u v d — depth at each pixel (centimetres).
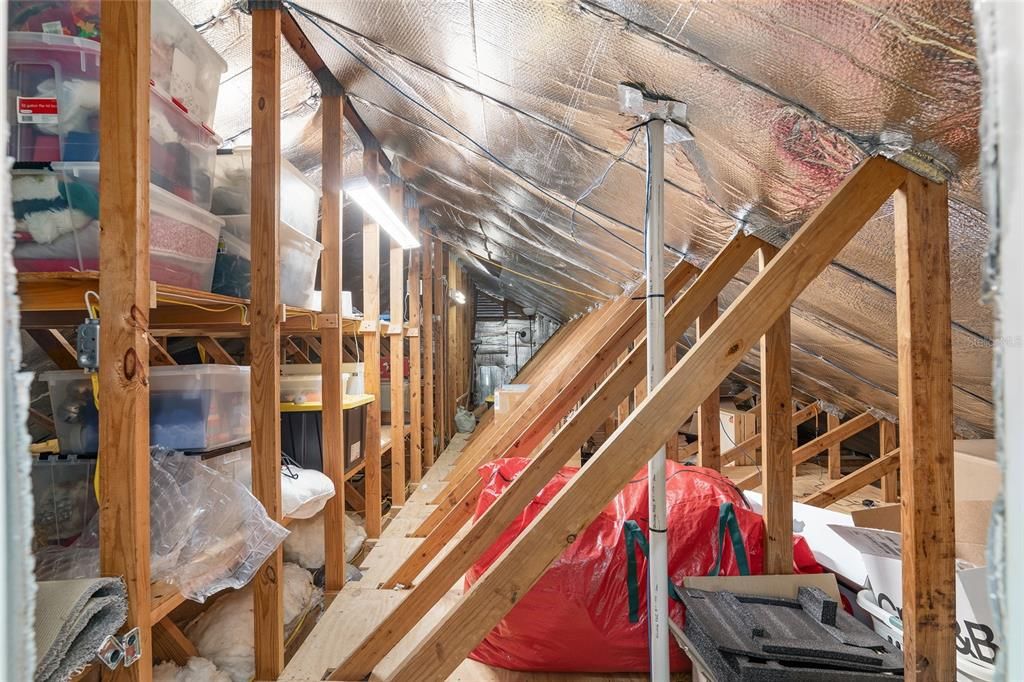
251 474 172
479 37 122
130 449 101
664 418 89
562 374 295
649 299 115
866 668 117
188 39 136
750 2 76
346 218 496
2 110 31
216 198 176
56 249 105
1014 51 28
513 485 149
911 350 97
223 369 157
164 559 118
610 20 94
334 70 218
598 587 162
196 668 154
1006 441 30
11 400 31
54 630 81
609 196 187
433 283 557
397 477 355
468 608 86
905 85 79
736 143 117
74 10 109
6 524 31
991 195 30
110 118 101
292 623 193
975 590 103
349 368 325
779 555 160
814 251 96
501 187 254
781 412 160
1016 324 29
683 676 162
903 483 100
